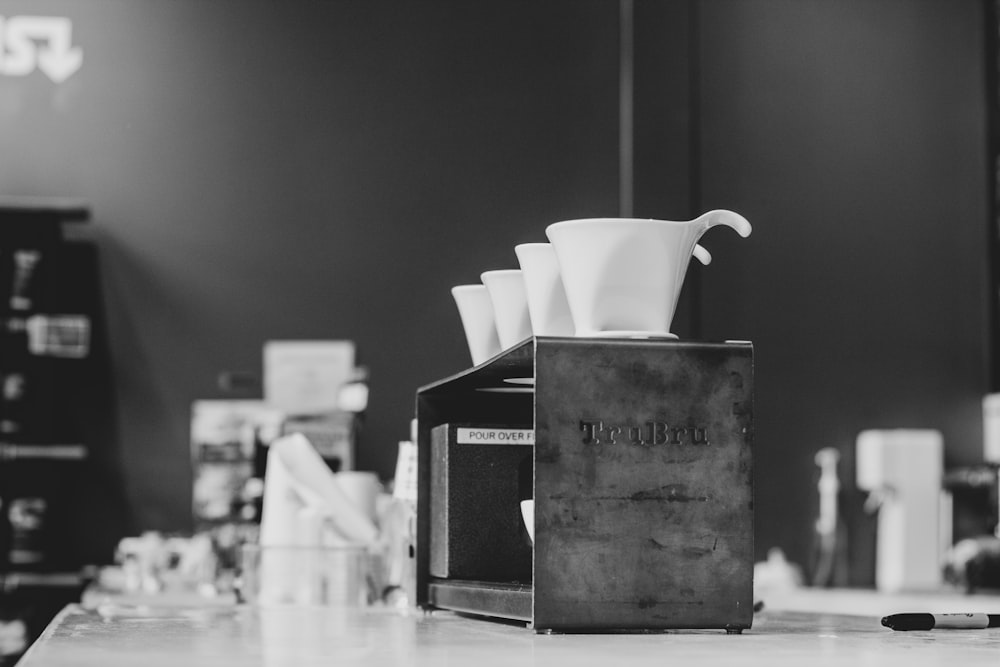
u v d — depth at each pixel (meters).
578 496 1.16
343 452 2.95
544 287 1.35
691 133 5.65
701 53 5.69
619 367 1.17
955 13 5.81
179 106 5.45
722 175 5.64
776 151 5.68
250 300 5.42
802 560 5.47
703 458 1.19
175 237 5.41
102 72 5.42
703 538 1.18
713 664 0.89
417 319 5.49
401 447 1.84
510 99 5.63
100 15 5.44
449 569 1.54
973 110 5.78
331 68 5.55
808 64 5.72
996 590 4.71
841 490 5.48
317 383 4.94
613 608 1.17
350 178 5.52
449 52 5.62
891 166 5.71
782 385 5.55
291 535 2.17
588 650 1.00
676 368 1.19
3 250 5.05
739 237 5.59
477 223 5.56
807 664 0.90
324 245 5.47
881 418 5.59
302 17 5.55
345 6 5.58
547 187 5.61
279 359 4.95
